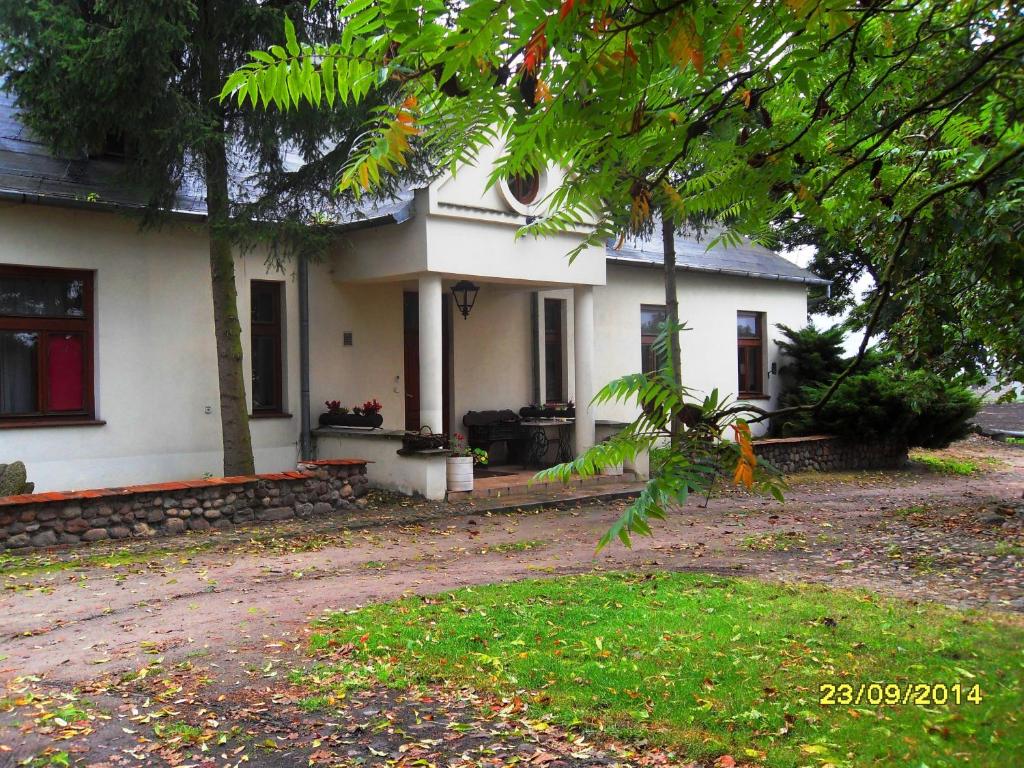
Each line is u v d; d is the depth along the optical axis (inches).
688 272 693.3
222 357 441.7
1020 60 97.3
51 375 427.5
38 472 414.6
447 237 479.5
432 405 483.8
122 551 353.1
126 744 165.2
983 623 236.4
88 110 365.1
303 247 433.4
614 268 643.5
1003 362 229.1
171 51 369.7
